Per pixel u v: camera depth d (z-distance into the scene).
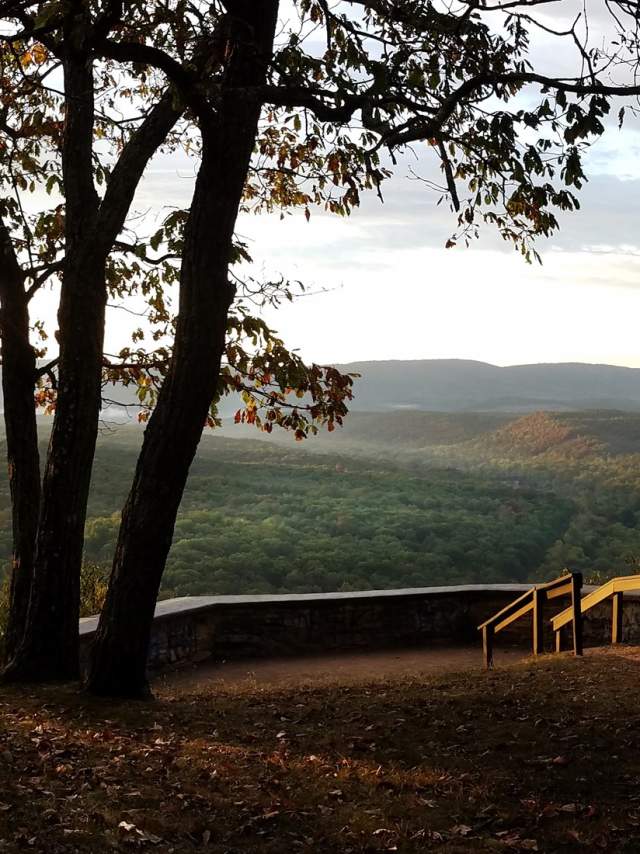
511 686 6.86
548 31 5.75
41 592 7.02
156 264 8.34
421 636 11.17
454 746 5.12
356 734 5.48
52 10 5.29
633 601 9.84
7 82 8.42
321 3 6.52
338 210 9.05
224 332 6.37
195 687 8.89
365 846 3.69
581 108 5.39
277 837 3.78
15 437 7.46
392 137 5.69
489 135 5.81
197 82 5.98
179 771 4.59
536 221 7.70
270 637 10.70
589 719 5.54
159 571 6.49
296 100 5.94
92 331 7.13
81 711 5.89
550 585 8.56
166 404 6.32
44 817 3.67
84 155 7.36
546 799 4.21
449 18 6.27
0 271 7.41
